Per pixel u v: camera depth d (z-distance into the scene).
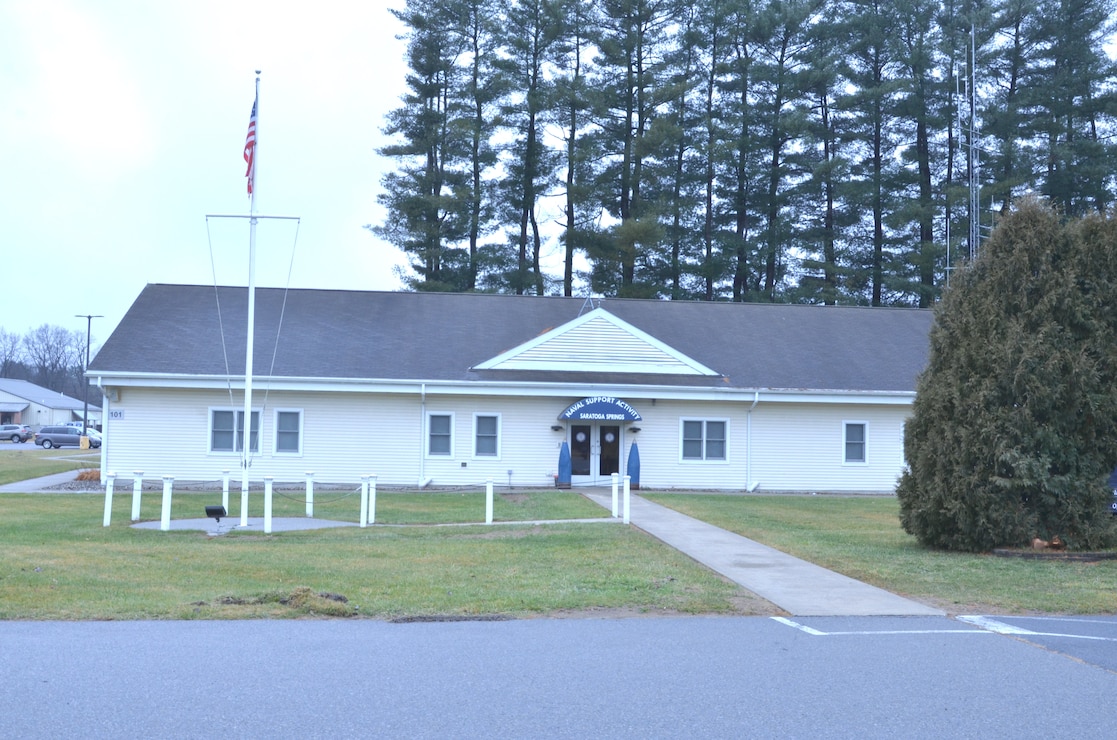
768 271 52.97
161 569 13.48
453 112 52.09
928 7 51.09
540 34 52.12
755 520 21.11
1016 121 49.19
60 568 13.14
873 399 31.12
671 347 32.38
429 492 28.98
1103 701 7.60
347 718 6.89
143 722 6.77
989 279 16.70
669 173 52.50
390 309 34.97
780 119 50.19
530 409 30.95
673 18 52.91
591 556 15.34
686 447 31.47
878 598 12.39
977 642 9.88
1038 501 16.06
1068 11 49.19
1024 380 15.86
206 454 30.03
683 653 9.15
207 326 32.28
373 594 12.00
